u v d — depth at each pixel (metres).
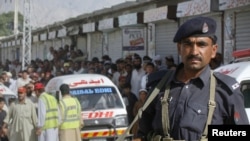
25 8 27.55
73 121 10.49
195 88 3.07
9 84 18.70
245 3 12.06
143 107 3.24
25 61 27.41
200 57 3.02
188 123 2.99
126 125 11.74
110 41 23.72
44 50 37.22
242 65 7.53
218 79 3.06
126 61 15.80
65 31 28.86
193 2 14.40
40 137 10.42
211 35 3.03
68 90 10.55
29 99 11.66
